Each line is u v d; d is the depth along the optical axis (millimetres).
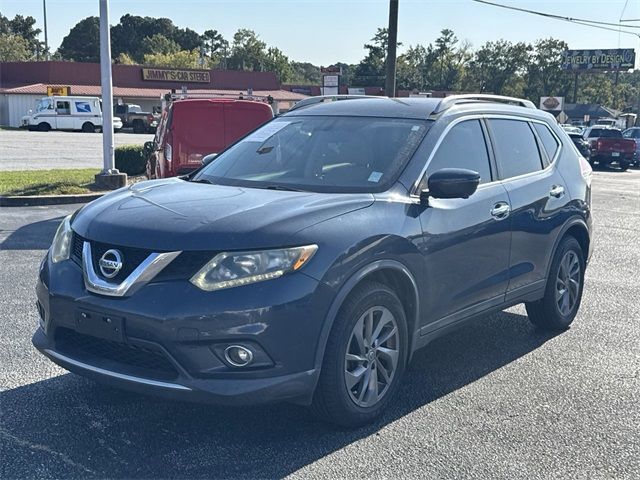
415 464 3727
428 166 4625
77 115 45344
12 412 4219
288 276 3631
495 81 110688
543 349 5707
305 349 3688
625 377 5098
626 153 29797
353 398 4020
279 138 5242
